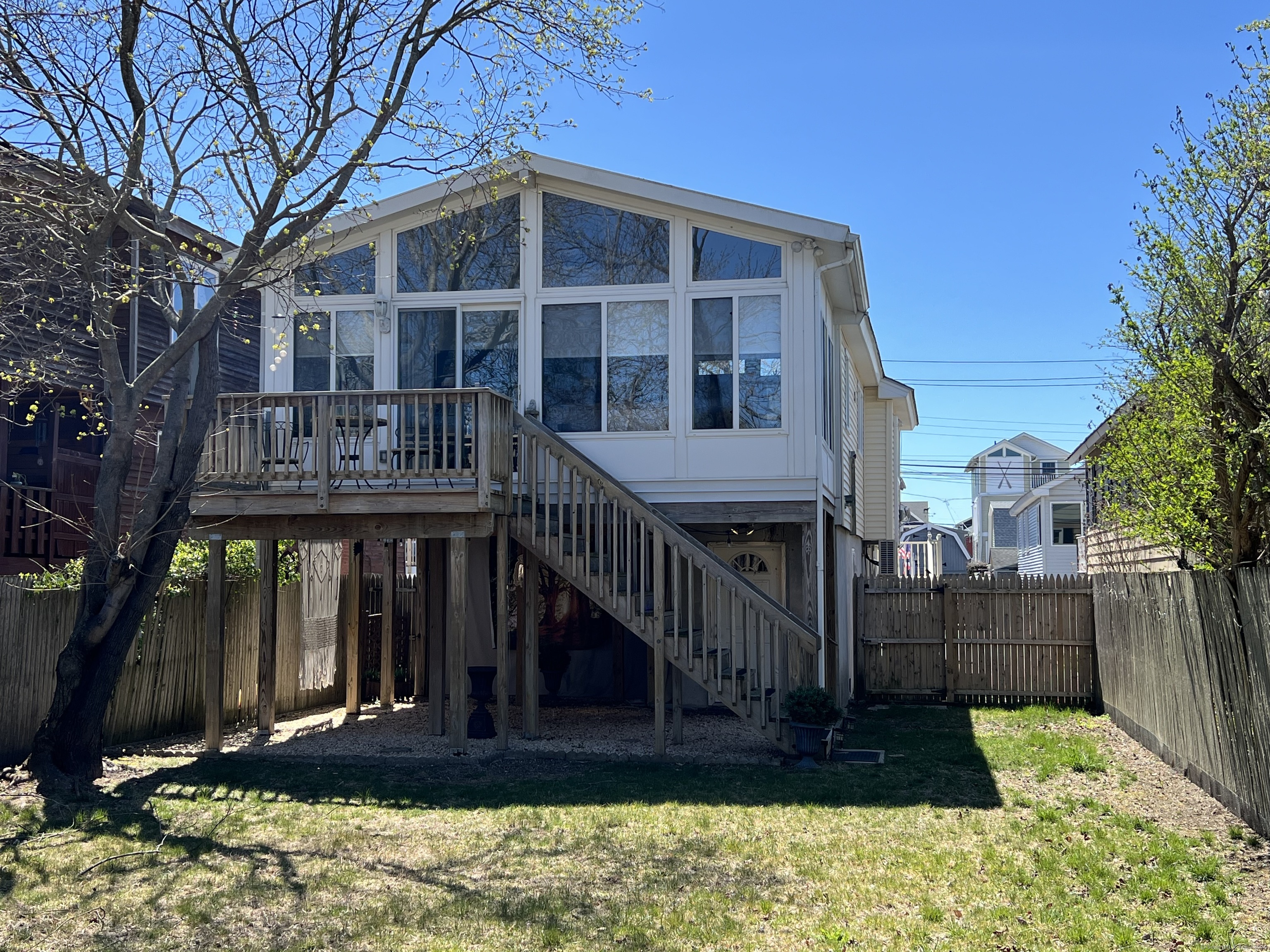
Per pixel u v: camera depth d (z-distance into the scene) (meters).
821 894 6.10
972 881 6.29
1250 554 8.26
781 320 12.02
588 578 10.82
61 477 15.10
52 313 13.66
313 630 13.69
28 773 9.09
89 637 9.08
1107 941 5.23
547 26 9.88
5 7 8.79
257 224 9.48
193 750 10.81
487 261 12.60
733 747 11.08
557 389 12.38
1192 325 8.14
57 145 9.22
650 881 6.39
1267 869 6.47
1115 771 9.80
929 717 13.89
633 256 12.35
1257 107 7.41
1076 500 34.62
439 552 11.93
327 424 10.40
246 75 9.56
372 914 5.83
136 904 6.00
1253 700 7.39
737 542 14.15
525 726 11.48
